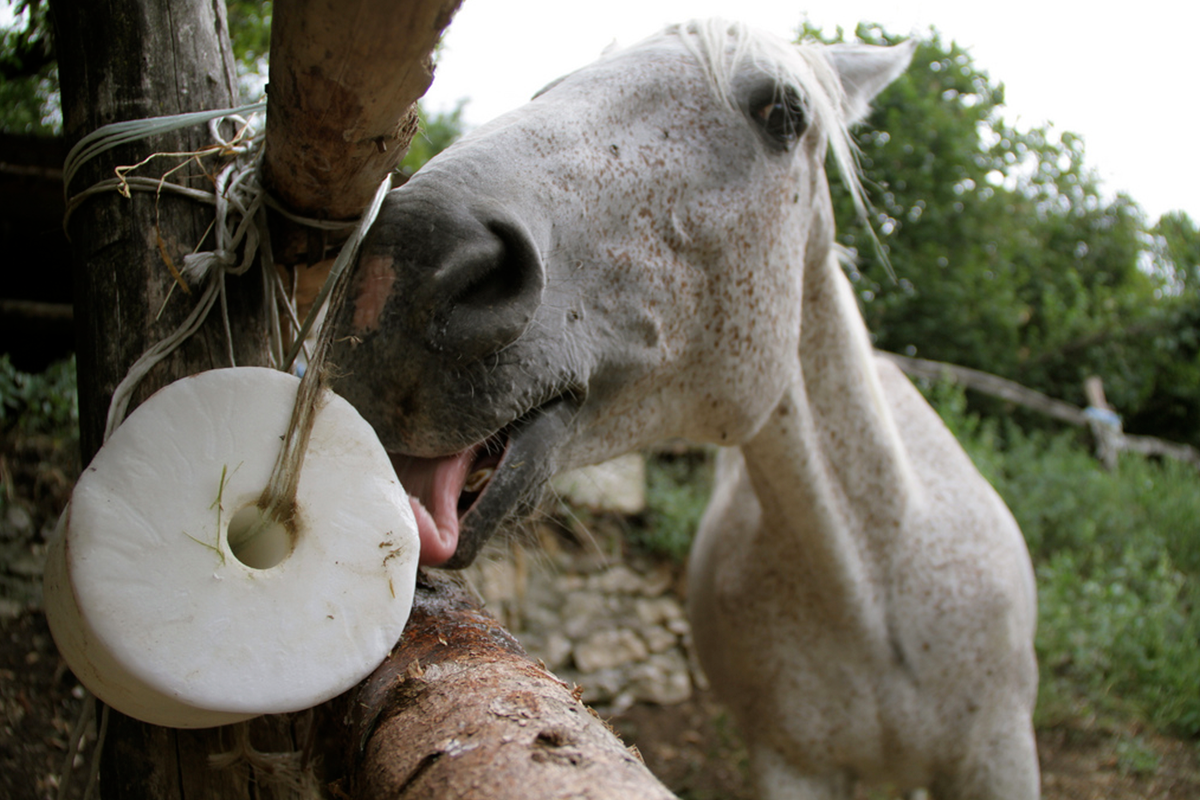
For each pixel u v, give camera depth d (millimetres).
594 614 4020
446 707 660
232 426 704
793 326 1440
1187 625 4090
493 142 1079
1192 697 3623
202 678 644
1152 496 5629
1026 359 9906
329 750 991
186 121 930
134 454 668
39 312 2326
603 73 1265
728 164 1273
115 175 962
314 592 694
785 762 1889
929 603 1754
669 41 1354
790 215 1394
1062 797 3076
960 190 8039
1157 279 12750
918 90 8000
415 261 911
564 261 1102
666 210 1211
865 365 1707
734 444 1472
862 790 3152
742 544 1968
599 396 1185
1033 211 10305
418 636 831
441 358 912
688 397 1339
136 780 894
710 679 2172
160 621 641
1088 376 9656
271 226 962
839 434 1658
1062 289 10320
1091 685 3762
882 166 7355
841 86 1594
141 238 938
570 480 1583
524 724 596
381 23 649
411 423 926
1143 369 10359
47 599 677
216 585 664
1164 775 3260
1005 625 1811
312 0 640
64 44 1044
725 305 1291
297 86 730
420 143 4551
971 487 1983
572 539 4109
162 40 1020
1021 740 1834
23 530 2369
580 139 1152
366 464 745
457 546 976
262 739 926
